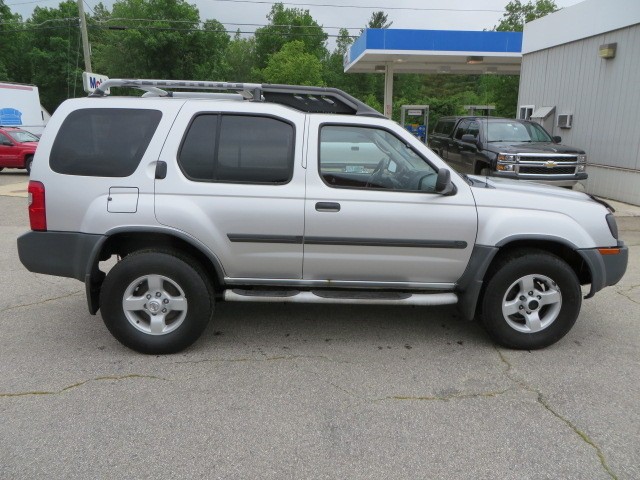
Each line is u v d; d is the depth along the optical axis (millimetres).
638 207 10805
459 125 13297
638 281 6133
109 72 45094
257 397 3477
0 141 18250
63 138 3908
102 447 2922
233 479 2680
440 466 2801
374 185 4027
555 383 3699
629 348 4305
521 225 4012
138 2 42625
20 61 56469
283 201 3934
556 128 13766
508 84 37125
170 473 2719
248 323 4777
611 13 11289
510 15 45938
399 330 4660
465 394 3545
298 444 2977
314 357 4090
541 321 4207
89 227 3871
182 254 4020
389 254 4047
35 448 2904
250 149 3953
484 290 4207
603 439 3049
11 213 10734
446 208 4000
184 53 43719
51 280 6031
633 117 10883
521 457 2881
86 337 4418
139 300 3994
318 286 4191
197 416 3242
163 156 3898
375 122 4020
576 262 4340
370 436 3061
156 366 3896
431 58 23078
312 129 3973
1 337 4402
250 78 61844
